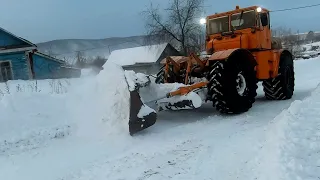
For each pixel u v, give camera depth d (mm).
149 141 4828
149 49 31797
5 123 5262
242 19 7348
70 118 5812
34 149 4688
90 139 5055
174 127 5578
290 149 3494
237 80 6445
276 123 4750
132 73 5504
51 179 3676
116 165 3945
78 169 3906
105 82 5770
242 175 3295
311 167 3047
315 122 4449
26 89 9211
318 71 16234
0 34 21062
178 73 6738
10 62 21203
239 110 6371
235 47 7203
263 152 3771
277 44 8469
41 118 5656
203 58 6855
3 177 3805
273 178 2910
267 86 8211
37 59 22547
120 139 4926
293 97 8602
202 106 7547
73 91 6992
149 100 5906
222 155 3988
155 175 3557
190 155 4113
